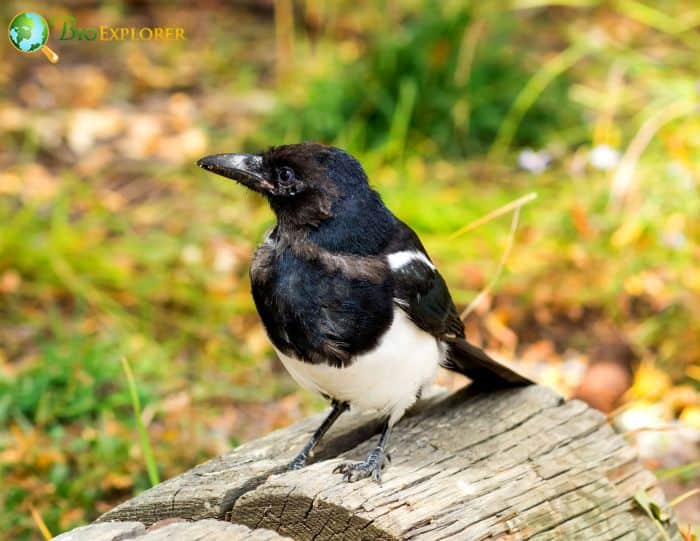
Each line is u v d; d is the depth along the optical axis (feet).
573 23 57.62
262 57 56.34
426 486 20.40
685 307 38.47
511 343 38.01
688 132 44.47
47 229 43.57
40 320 39.24
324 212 21.91
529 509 20.62
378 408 22.71
